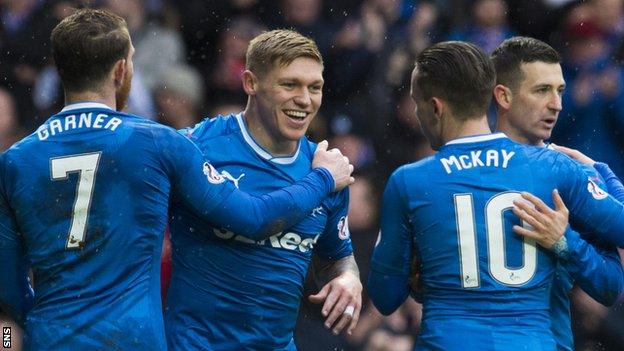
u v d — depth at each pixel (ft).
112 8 112.68
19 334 85.25
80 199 54.19
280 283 58.44
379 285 59.21
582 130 113.09
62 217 54.24
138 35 113.19
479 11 120.16
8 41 111.04
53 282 54.39
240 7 117.50
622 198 60.34
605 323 99.19
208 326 57.88
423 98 58.34
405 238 58.08
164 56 113.19
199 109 114.52
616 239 57.21
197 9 116.37
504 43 61.21
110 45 55.01
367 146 114.83
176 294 58.29
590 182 57.47
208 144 58.59
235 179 58.08
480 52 57.77
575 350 99.71
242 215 55.72
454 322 55.83
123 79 55.83
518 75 60.03
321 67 57.88
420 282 59.72
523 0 121.60
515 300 55.72
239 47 116.26
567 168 57.31
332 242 61.46
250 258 57.82
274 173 58.39
